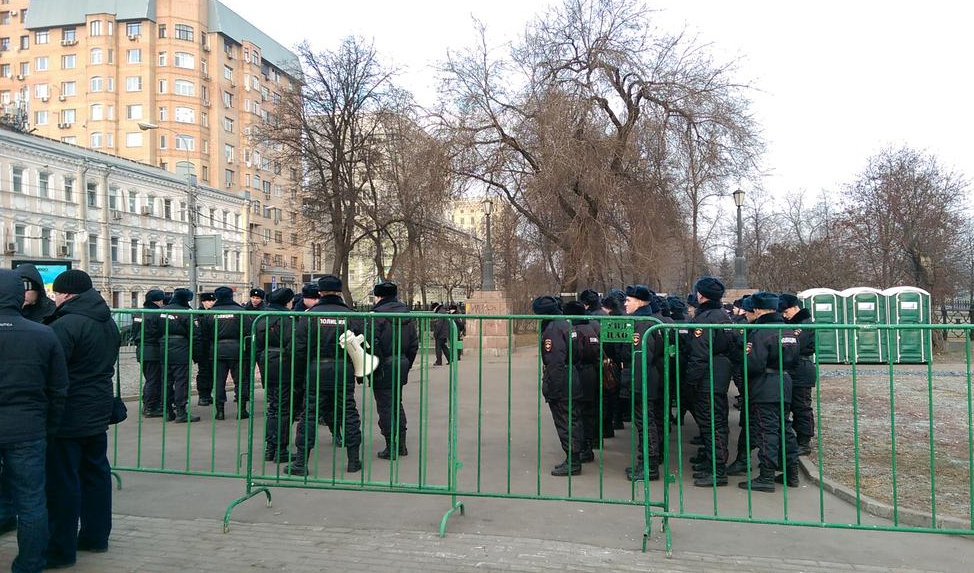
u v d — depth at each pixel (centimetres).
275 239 6450
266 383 555
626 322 468
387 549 411
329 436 764
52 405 357
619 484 570
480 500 520
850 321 1644
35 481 349
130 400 1030
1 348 339
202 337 856
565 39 1955
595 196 1850
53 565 375
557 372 592
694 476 578
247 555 399
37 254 3491
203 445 710
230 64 6050
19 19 5659
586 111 1845
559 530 449
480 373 475
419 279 3516
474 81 2045
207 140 5750
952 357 1673
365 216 3203
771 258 3162
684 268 2417
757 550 415
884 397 1070
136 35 5494
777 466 557
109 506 406
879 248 2388
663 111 1900
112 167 4019
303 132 3003
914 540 434
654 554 407
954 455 660
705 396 580
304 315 515
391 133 2927
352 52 3009
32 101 5603
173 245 4644
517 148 1967
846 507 507
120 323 768
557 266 2512
